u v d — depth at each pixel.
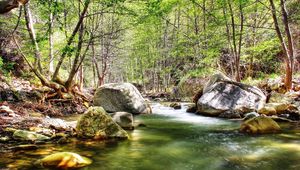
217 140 7.33
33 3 12.68
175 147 6.61
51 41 15.54
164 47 31.44
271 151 6.14
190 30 27.23
